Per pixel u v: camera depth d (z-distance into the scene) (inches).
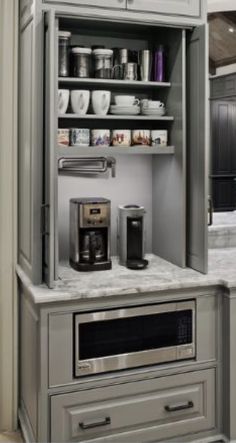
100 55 93.3
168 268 96.0
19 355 99.8
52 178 81.9
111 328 84.1
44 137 84.2
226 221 117.6
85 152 89.4
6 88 94.0
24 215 92.9
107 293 81.6
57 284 85.0
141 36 104.0
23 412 97.3
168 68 97.8
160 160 103.8
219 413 92.4
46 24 82.1
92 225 94.1
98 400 84.2
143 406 87.0
